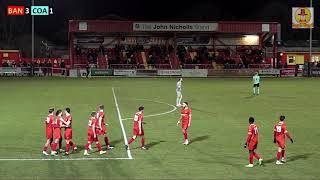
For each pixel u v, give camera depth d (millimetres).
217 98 43750
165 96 45250
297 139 25312
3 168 18953
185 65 79688
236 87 55469
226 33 82875
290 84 60500
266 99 43219
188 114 23750
